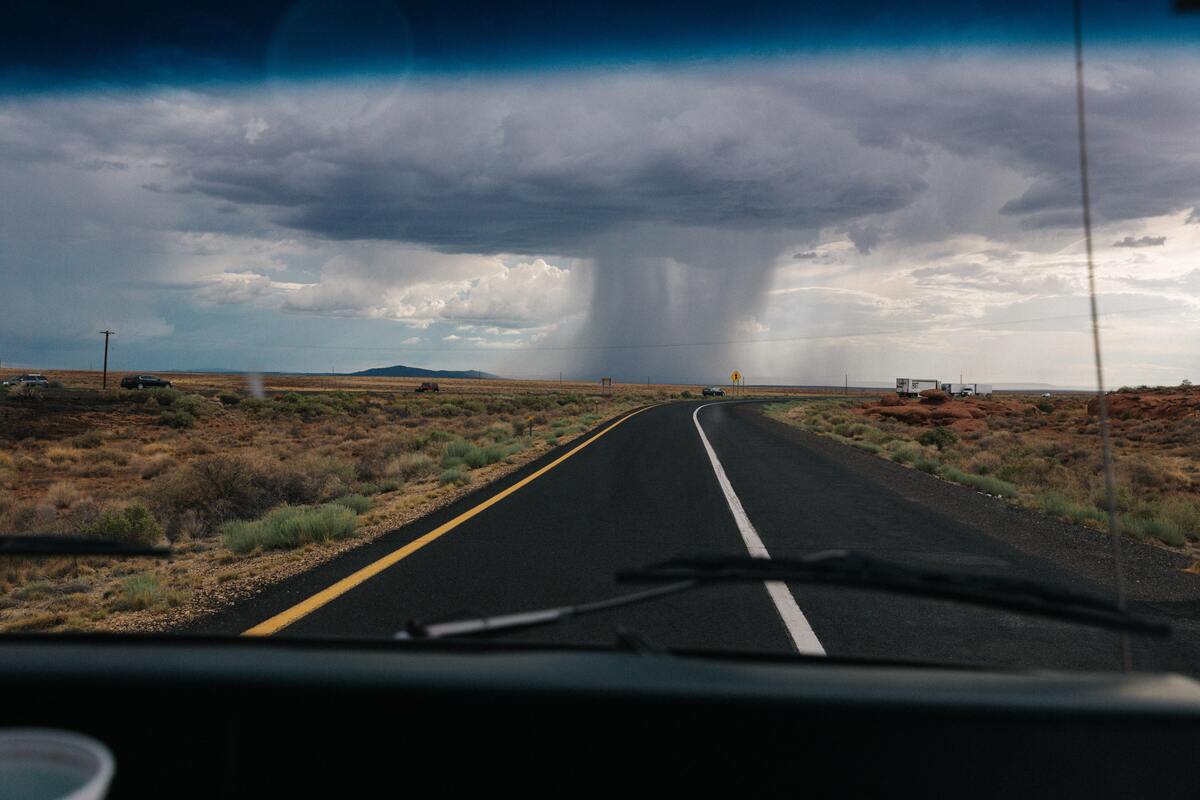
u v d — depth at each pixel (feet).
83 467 77.41
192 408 144.15
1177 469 87.10
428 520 37.37
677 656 6.22
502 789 4.51
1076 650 18.28
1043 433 156.25
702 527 35.73
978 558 30.25
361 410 186.60
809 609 21.50
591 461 67.41
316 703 4.53
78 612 22.94
